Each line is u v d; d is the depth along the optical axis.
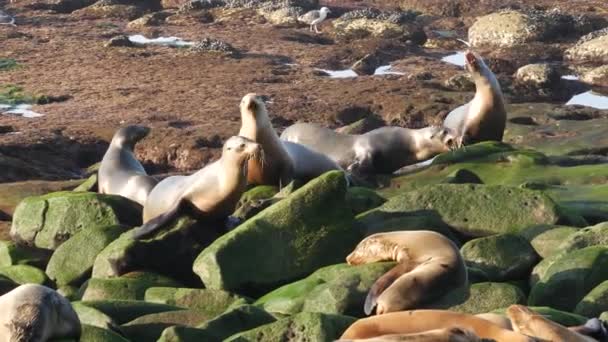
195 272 28.25
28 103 62.06
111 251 30.28
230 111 58.22
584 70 72.56
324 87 63.66
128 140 41.09
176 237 30.97
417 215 30.41
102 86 65.50
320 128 43.53
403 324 19.97
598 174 37.44
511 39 80.19
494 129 44.31
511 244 27.59
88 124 55.66
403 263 24.75
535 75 65.50
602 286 24.45
